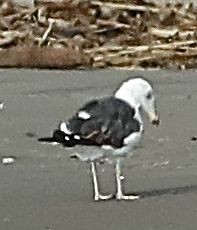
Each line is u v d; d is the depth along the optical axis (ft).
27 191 29.58
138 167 32.30
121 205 28.43
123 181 30.66
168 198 29.04
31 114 40.50
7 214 27.61
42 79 48.49
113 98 28.99
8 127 38.04
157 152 34.22
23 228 26.58
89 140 28.17
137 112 28.84
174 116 40.57
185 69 53.78
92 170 29.30
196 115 40.86
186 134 37.37
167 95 45.09
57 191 29.60
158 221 27.22
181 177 31.24
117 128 28.37
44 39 56.44
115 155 28.68
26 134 36.83
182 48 56.13
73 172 31.53
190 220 27.35
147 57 54.75
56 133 28.35
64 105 42.50
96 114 28.40
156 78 49.93
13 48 53.31
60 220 27.17
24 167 31.99
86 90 46.01
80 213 27.71
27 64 51.83
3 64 51.75
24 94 44.62
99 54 55.06
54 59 52.19
